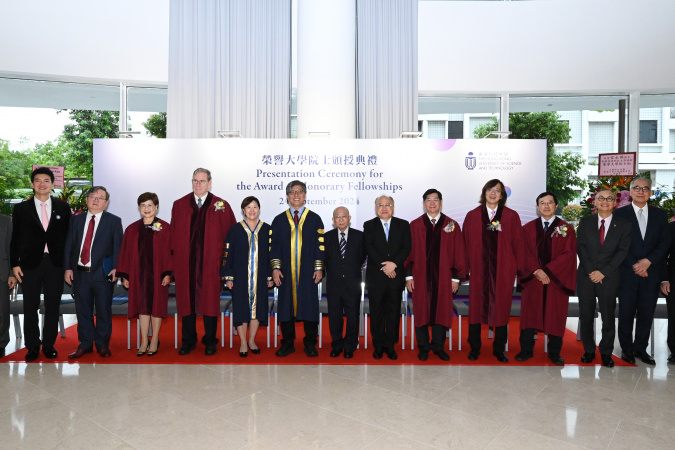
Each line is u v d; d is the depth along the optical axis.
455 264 3.72
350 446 2.32
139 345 4.11
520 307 3.91
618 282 3.52
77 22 5.46
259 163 5.00
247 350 3.87
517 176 5.04
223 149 5.01
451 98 6.22
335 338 3.80
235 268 3.77
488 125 6.29
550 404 2.83
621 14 5.69
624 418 2.65
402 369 3.50
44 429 2.50
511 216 3.71
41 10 5.33
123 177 5.00
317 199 5.01
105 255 3.72
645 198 3.56
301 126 5.44
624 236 3.46
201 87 5.75
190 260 3.89
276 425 2.54
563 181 6.28
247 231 3.79
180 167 5.00
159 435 2.43
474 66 5.87
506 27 5.84
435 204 3.75
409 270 3.76
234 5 5.75
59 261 3.66
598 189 4.82
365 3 5.84
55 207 3.67
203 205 3.93
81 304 3.73
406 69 5.87
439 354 3.74
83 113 5.93
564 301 3.61
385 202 3.70
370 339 4.32
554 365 3.59
